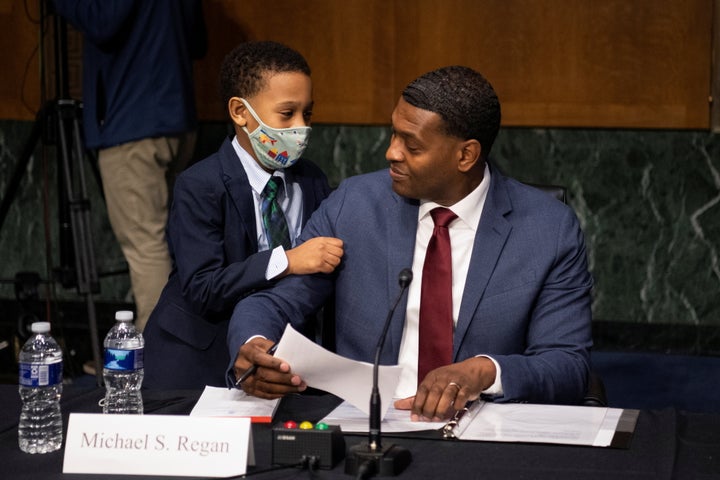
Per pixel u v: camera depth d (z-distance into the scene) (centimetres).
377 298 342
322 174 430
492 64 696
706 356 704
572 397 323
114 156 604
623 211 705
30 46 737
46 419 293
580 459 261
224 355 397
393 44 704
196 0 616
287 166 406
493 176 346
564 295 337
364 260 347
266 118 398
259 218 406
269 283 370
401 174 330
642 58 684
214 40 715
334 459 256
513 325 333
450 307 332
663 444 272
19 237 764
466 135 323
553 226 340
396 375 280
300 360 288
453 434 277
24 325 628
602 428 283
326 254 346
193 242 393
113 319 753
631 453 266
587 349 333
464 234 340
